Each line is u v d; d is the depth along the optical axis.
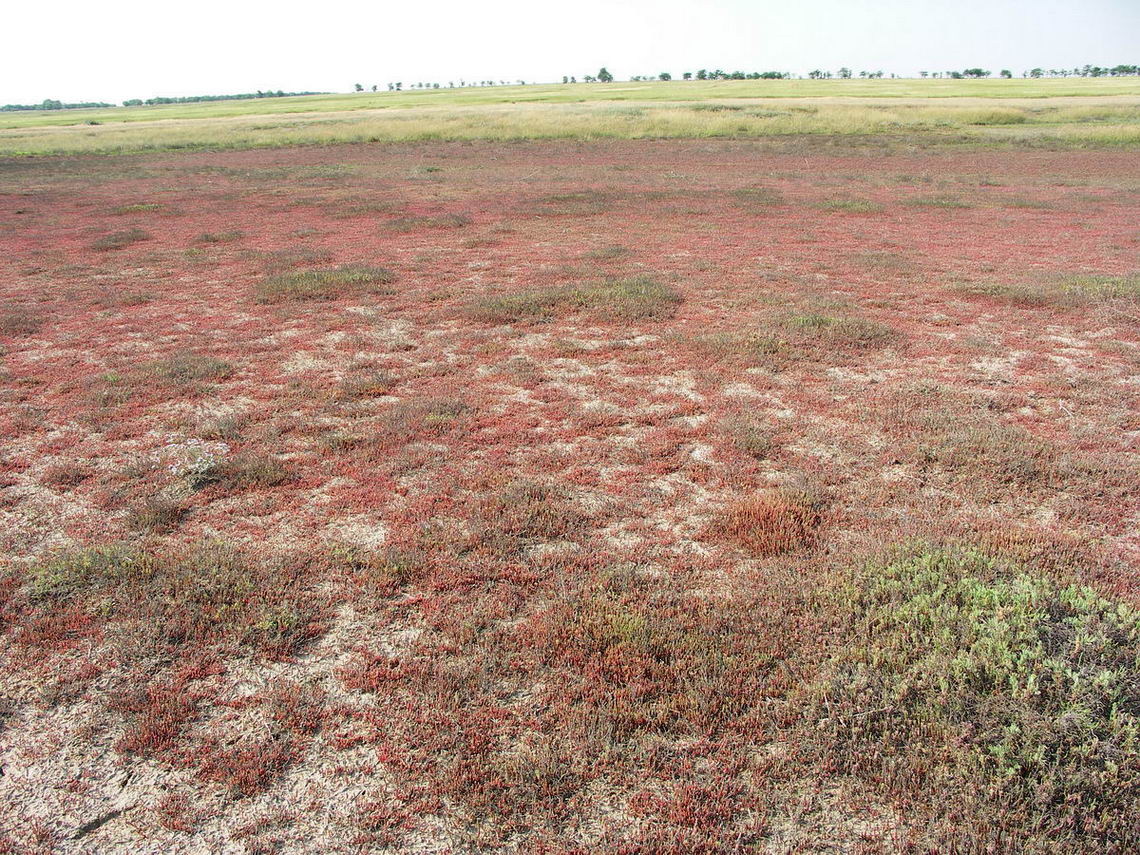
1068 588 4.56
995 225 19.16
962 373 8.95
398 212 23.31
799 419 7.64
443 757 3.76
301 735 3.91
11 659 4.46
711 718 3.95
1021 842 3.18
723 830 3.34
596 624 4.62
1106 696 3.66
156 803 3.54
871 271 14.31
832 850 3.25
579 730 3.87
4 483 6.57
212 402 8.43
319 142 49.91
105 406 8.32
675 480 6.51
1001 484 6.28
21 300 13.35
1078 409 7.83
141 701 4.11
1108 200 22.39
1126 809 3.23
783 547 5.43
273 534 5.74
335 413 8.05
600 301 12.30
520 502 6.09
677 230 19.42
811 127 45.03
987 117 46.03
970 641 4.11
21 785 3.64
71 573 5.14
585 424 7.59
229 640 4.57
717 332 10.62
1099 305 11.39
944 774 3.49
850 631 4.51
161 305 13.02
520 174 32.03
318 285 13.79
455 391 8.64
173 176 35.19
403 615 4.81
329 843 3.33
